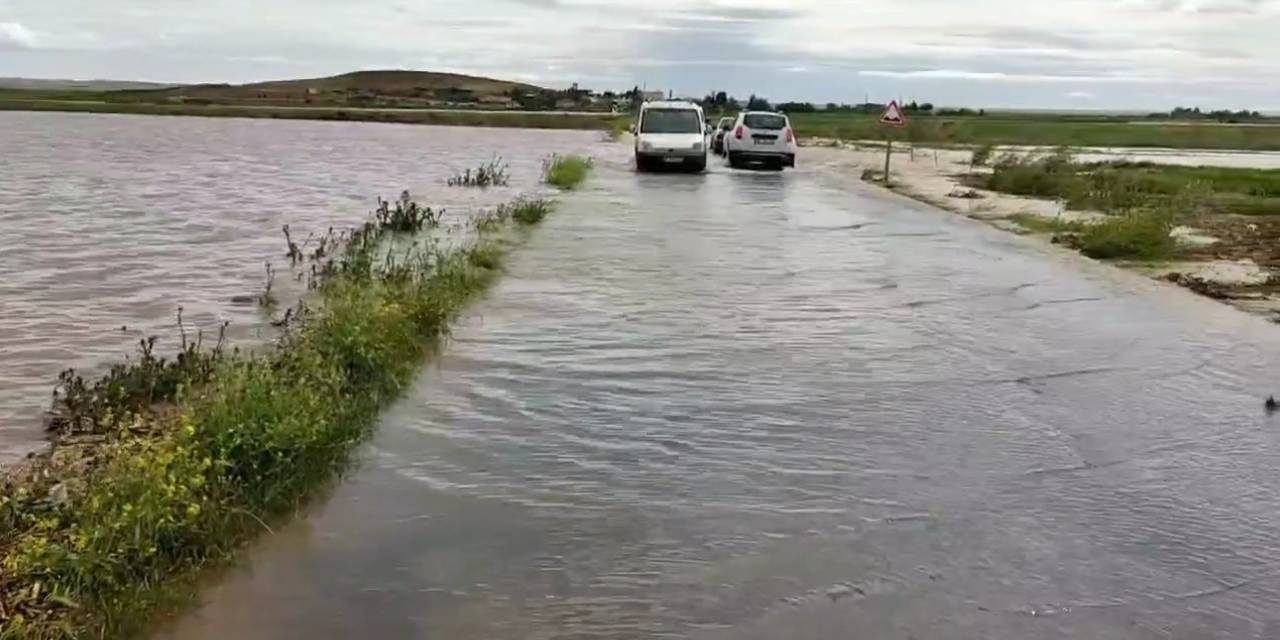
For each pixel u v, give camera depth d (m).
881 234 18.23
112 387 7.89
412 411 7.50
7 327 10.49
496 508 5.85
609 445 6.88
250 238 17.28
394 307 9.56
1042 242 17.56
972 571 5.19
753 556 5.30
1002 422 7.53
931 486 6.28
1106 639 4.58
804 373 8.74
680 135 32.97
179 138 53.38
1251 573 5.25
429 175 32.06
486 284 12.38
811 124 85.62
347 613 4.71
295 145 49.25
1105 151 52.44
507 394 7.95
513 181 29.92
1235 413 7.88
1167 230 16.88
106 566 4.79
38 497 5.76
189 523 5.18
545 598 4.86
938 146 52.75
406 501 5.93
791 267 14.31
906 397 8.11
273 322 10.74
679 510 5.86
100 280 13.12
